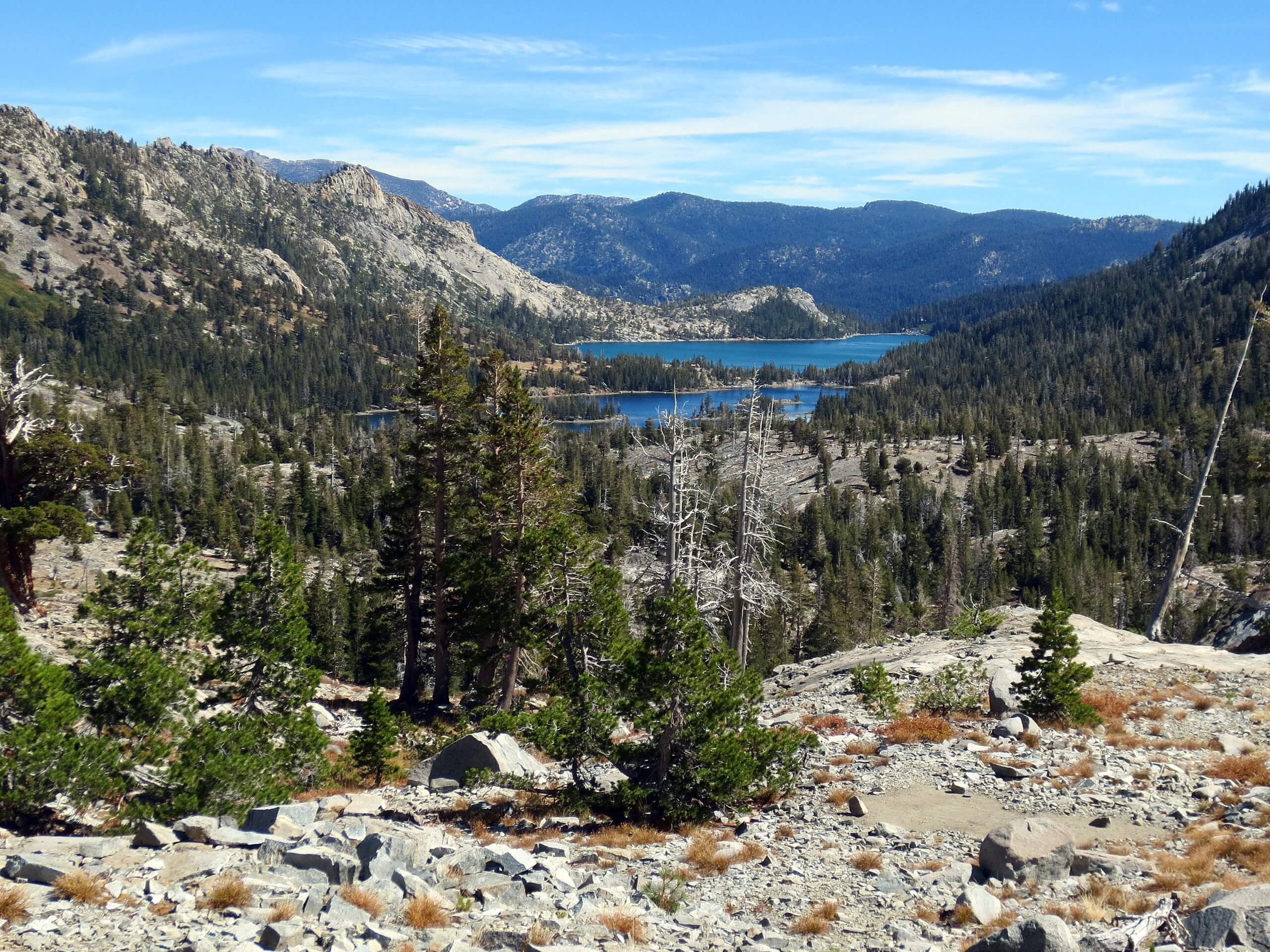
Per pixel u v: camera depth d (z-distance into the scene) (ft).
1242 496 419.13
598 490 419.33
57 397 600.80
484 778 63.16
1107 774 56.54
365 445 652.48
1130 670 87.51
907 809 54.54
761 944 35.60
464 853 44.98
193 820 47.37
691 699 56.85
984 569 359.46
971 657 100.32
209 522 389.39
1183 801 51.57
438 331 121.08
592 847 51.13
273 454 611.47
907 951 34.37
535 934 34.86
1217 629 120.37
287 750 71.46
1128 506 446.60
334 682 143.33
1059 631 71.56
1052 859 42.22
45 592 162.09
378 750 75.61
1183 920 31.96
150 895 36.50
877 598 280.92
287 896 37.40
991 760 61.72
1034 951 30.53
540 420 116.57
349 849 44.93
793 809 57.00
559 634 93.04
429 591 129.80
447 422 123.03
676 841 52.47
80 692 68.08
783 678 118.21
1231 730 67.46
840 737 73.72
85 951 30.66
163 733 69.05
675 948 35.81
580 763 62.34
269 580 81.76
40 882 36.76
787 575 302.45
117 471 147.13
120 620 82.48
